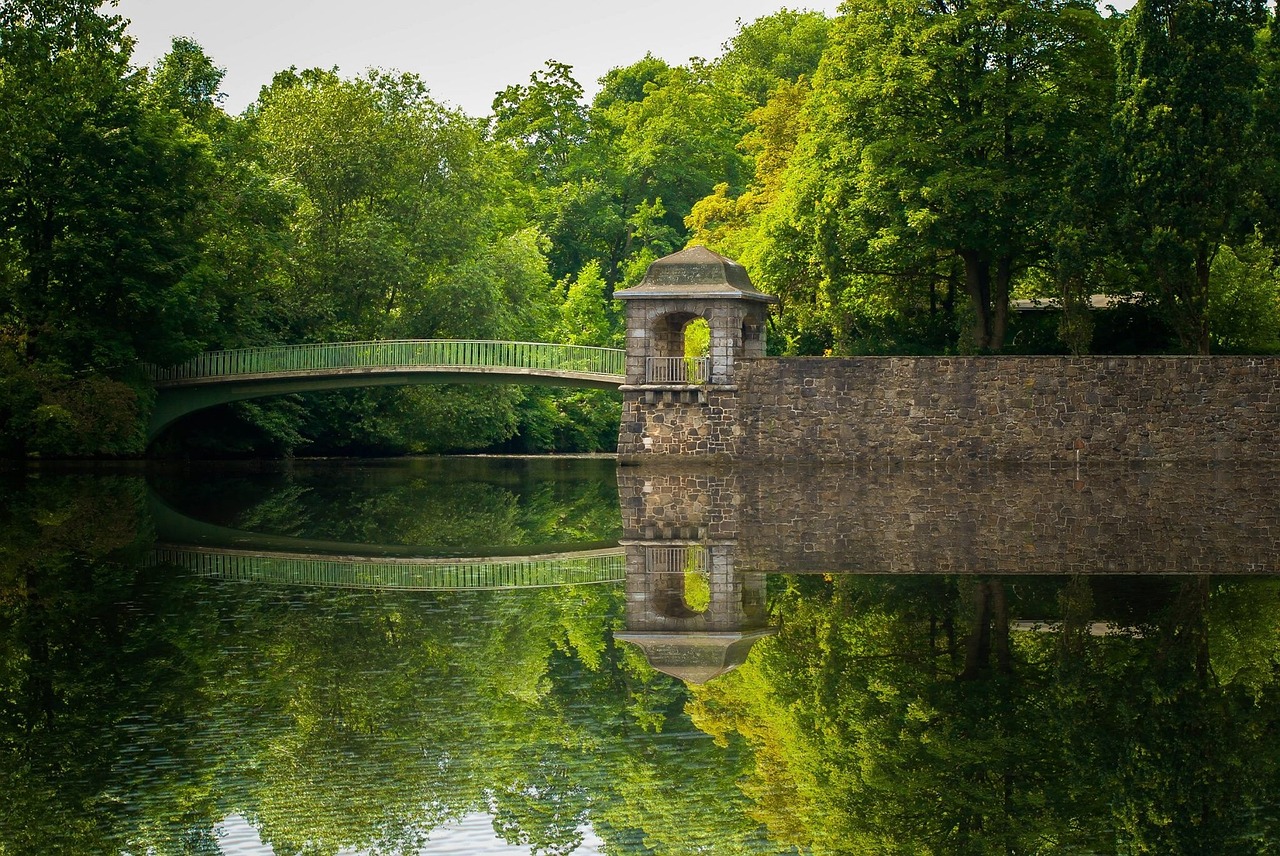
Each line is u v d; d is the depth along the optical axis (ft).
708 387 159.84
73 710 56.59
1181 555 90.99
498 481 165.48
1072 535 101.19
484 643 68.90
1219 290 161.99
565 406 262.47
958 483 140.15
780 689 59.88
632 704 57.98
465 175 219.82
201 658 65.46
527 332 236.22
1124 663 63.00
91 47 153.17
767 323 183.62
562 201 300.81
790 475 149.89
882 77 156.46
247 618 74.79
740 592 80.79
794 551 95.91
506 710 57.00
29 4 147.54
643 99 336.08
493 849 42.68
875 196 156.35
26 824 44.47
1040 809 46.91
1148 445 153.17
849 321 170.09
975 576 83.87
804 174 176.76
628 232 303.89
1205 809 46.42
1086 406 153.89
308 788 47.65
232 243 186.19
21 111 151.64
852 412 157.89
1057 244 147.54
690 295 159.74
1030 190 150.71
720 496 134.00
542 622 73.72
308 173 208.23
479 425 219.61
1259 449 152.05
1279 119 145.59
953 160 153.28
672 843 43.57
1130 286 158.92
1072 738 53.42
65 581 85.20
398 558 97.86
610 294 304.50
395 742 52.95
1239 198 143.13
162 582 85.51
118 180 163.73
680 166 302.66
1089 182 146.92
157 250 167.84
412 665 64.28
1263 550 92.99
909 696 58.59
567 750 51.90
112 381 165.78
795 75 323.78
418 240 213.66
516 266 232.53
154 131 167.73
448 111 220.02
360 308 208.44
